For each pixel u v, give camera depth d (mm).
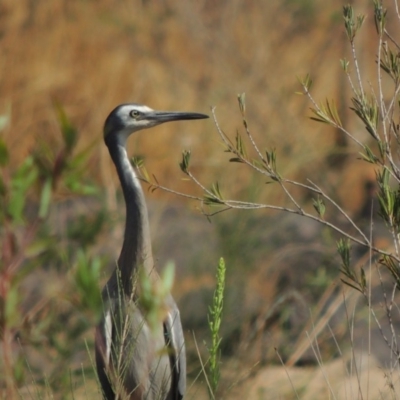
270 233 20062
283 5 28156
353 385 13836
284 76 27156
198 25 27359
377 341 16281
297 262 19062
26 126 22859
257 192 19484
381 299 17391
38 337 7188
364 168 24250
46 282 11125
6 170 6641
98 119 24328
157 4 27438
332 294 17281
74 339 9445
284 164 22641
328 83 26891
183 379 11898
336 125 8805
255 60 26891
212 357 8516
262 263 18828
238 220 18438
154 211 21594
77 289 6477
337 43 27812
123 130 12531
